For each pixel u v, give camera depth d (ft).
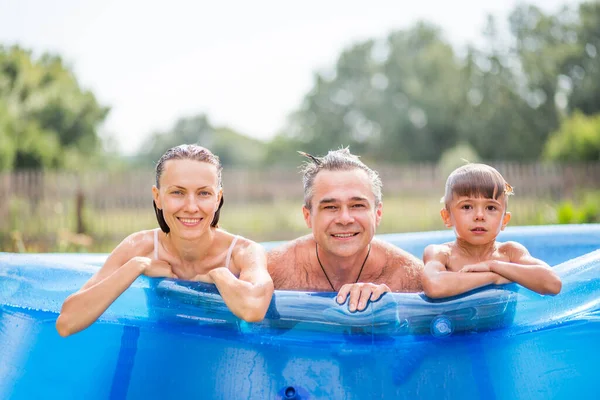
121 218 30.35
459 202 7.39
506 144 113.91
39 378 6.43
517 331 6.15
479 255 7.60
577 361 6.05
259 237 30.68
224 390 5.78
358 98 146.51
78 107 74.13
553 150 50.78
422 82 132.98
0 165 38.47
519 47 116.88
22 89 71.00
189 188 6.54
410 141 132.87
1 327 7.02
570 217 25.20
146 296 6.50
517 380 5.82
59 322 6.01
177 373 6.00
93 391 6.16
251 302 5.83
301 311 5.97
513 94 115.03
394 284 7.45
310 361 5.82
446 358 5.83
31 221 29.40
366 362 5.77
